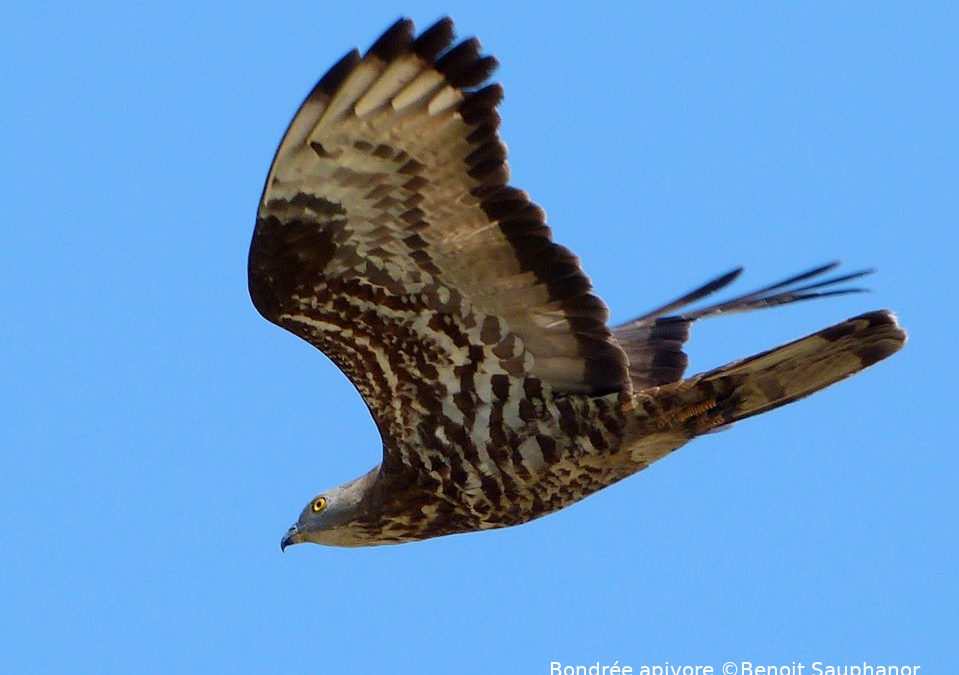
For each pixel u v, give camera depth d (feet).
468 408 68.33
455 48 58.90
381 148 60.44
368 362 67.26
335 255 63.52
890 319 64.69
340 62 58.49
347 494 74.38
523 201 61.52
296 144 60.34
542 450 68.54
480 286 64.23
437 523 72.33
